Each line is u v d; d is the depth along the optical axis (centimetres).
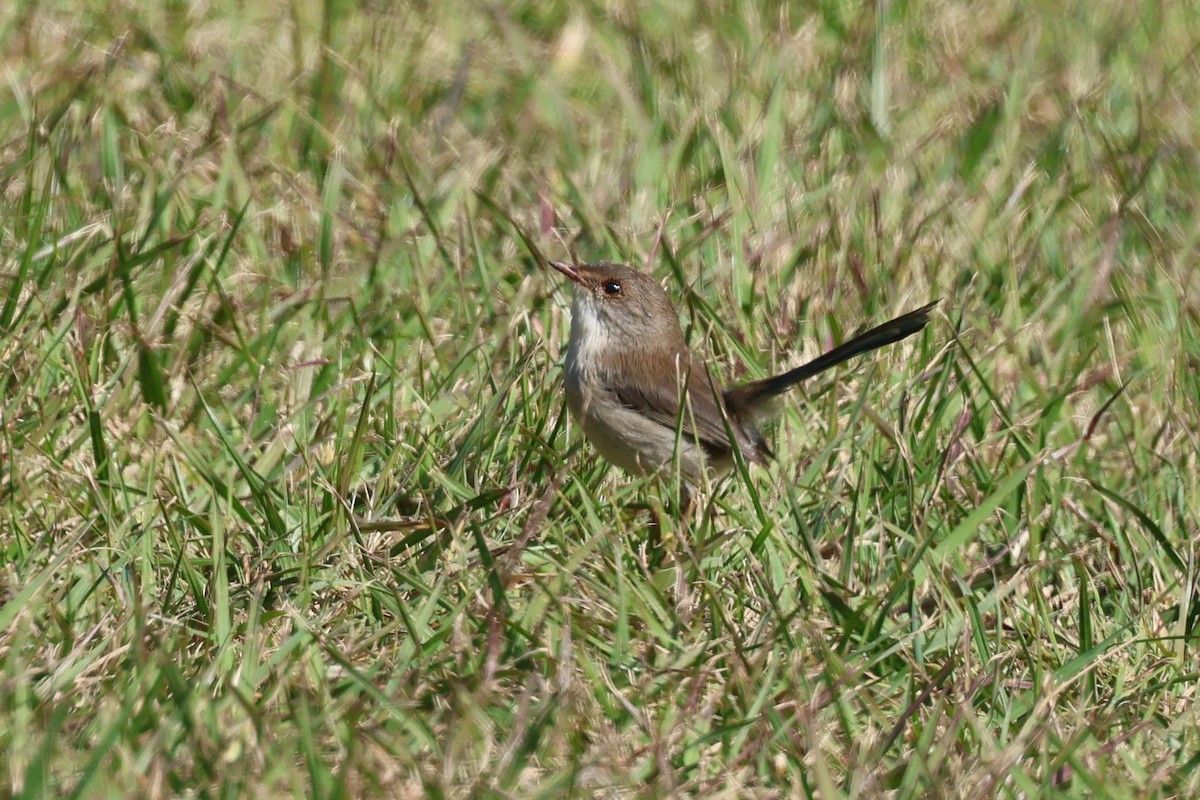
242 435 1088
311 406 1084
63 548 875
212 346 1170
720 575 967
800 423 1145
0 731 737
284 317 1208
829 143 1571
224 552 897
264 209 1357
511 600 905
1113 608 982
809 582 933
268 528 969
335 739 757
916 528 984
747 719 791
